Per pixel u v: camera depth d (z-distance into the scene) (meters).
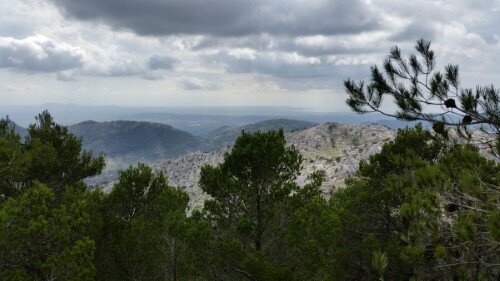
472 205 8.34
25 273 11.52
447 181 8.48
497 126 7.68
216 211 17.38
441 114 8.15
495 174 8.20
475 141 8.58
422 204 8.75
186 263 16.95
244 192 16.94
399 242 17.38
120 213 21.05
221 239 15.01
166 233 17.81
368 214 20.36
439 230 8.66
